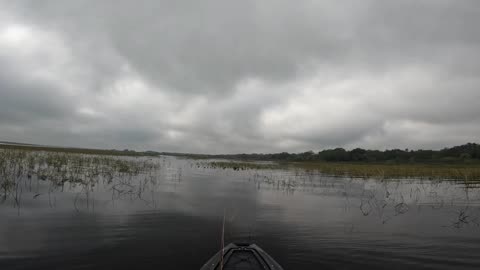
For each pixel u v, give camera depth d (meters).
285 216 13.73
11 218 11.47
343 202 17.66
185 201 16.33
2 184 16.83
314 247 9.57
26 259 8.00
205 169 41.34
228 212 14.16
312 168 44.88
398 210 15.64
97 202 14.67
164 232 10.63
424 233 11.32
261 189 22.56
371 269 7.97
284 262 8.35
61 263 7.85
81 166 28.95
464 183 28.92
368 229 11.77
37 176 20.48
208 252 8.88
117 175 25.25
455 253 9.21
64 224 11.02
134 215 12.72
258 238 10.39
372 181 29.94
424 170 38.59
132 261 8.12
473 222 13.12
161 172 32.09
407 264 8.33
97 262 7.99
